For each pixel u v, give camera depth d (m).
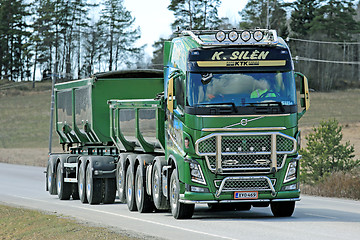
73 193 64.12
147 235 34.22
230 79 40.31
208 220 42.03
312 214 45.78
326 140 78.00
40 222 43.88
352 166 76.69
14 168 127.19
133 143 53.19
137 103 51.16
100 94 59.78
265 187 40.47
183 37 42.75
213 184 40.19
